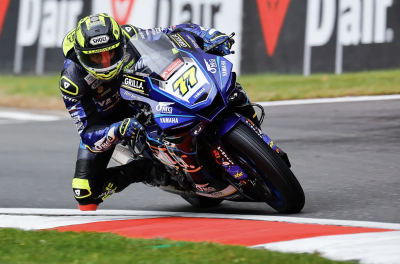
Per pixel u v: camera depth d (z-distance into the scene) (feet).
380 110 93.09
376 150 72.43
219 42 50.72
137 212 57.41
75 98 49.85
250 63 125.18
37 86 150.71
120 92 48.39
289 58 120.88
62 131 109.70
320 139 80.64
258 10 124.06
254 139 45.11
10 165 84.38
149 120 47.88
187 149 47.03
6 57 156.97
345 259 33.53
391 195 53.42
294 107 102.89
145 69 47.26
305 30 119.14
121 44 46.32
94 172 52.70
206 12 129.70
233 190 50.34
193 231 44.52
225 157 46.55
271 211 52.90
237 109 50.42
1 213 60.13
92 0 144.77
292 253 34.14
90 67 46.24
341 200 53.26
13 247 39.27
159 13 135.74
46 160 86.28
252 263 31.78
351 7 114.01
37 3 152.87
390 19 109.91
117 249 36.83
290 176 45.60
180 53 47.80
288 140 82.07
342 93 107.14
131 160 55.72
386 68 110.63
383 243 36.60
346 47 114.73
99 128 49.96
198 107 44.11
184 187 52.75
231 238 40.81
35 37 153.07
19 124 120.88
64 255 35.47
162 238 39.83
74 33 48.14
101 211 58.59
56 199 65.46
